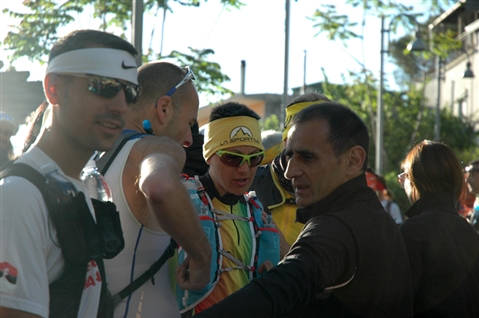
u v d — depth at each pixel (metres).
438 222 2.75
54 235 1.66
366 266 2.04
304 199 2.23
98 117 1.77
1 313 1.55
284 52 14.39
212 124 2.88
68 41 1.78
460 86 33.25
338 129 2.18
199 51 11.18
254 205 2.96
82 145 1.78
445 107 31.52
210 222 2.70
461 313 2.63
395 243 2.21
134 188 2.10
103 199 1.93
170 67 2.50
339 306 2.05
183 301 2.64
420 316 2.63
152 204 1.87
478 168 6.79
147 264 2.15
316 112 2.22
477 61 30.98
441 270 2.66
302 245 1.96
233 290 2.69
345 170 2.20
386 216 2.22
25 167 1.67
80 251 1.68
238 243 2.76
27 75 6.07
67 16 10.00
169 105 2.46
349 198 2.18
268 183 3.69
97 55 1.76
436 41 23.55
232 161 2.77
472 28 30.84
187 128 2.55
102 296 1.85
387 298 2.14
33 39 9.86
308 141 2.19
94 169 1.99
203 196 2.78
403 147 29.34
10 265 1.56
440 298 2.63
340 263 1.98
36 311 1.58
